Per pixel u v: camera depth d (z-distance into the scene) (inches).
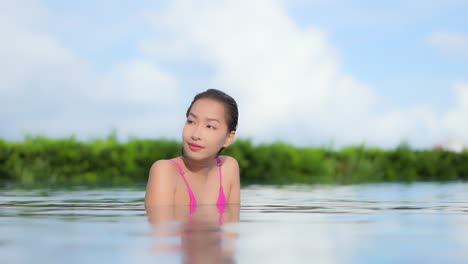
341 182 333.7
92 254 45.1
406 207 111.8
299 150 425.4
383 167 438.6
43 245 50.2
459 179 422.3
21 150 365.7
